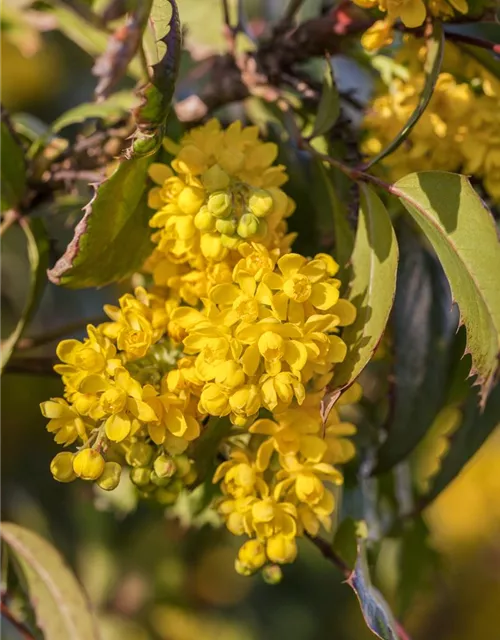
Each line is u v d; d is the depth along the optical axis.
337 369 0.58
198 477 0.59
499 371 0.58
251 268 0.57
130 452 0.58
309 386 0.59
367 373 0.69
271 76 0.64
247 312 0.57
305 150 0.61
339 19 0.63
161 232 0.58
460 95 0.61
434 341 0.64
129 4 0.58
